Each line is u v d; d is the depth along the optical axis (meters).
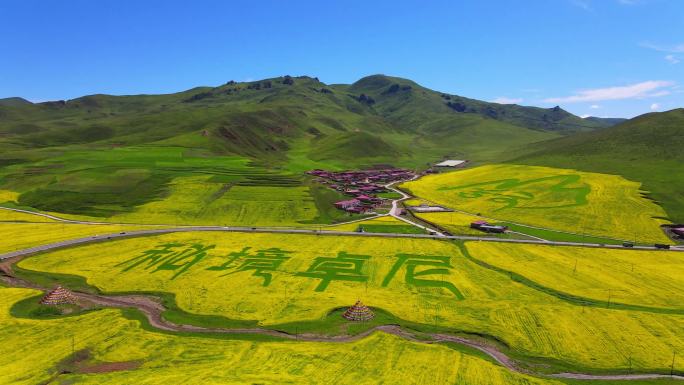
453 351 74.38
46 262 120.44
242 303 95.19
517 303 94.44
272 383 63.84
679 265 119.50
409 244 137.00
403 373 67.12
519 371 69.69
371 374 66.75
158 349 75.44
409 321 86.56
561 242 142.38
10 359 71.81
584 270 115.12
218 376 65.88
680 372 69.06
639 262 121.88
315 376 66.12
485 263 120.19
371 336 79.81
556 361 72.38
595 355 73.94
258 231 150.88
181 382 64.19
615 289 102.75
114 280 109.25
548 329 82.75
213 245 135.00
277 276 110.56
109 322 86.19
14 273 113.62
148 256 125.56
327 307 92.50
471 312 90.31
